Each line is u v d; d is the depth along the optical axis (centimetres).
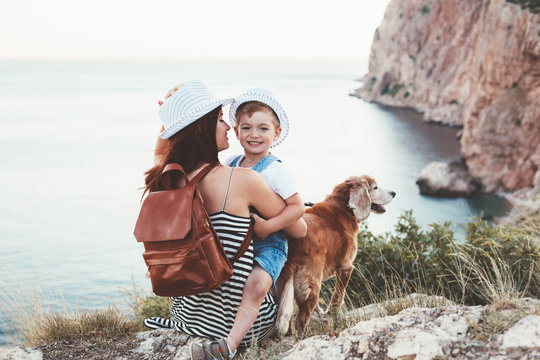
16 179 5988
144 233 256
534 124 4012
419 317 264
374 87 14150
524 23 4094
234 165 330
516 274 428
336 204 384
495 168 4212
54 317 381
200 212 257
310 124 10744
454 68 9331
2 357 325
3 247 3388
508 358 205
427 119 9306
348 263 381
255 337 296
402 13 11400
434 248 490
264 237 291
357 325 265
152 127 10900
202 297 291
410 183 5034
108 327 368
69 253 3212
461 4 9112
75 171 6488
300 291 334
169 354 310
